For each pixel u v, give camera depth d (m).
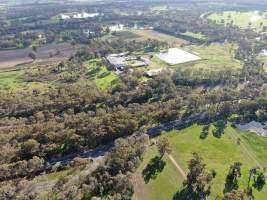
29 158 187.38
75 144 198.62
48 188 165.62
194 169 173.50
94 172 174.12
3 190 152.50
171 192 168.12
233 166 184.88
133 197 162.00
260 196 169.50
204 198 164.75
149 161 190.62
